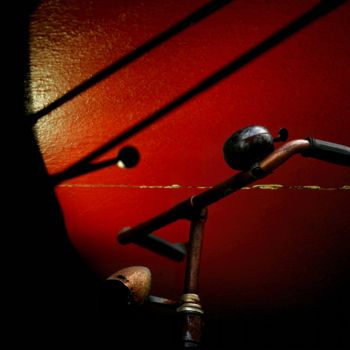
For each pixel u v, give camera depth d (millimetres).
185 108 2453
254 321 2326
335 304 2287
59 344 2424
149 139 2473
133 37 2484
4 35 2531
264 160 1144
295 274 2336
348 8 2383
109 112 2498
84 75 2514
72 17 2520
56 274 2502
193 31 2455
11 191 2553
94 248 2488
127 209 2467
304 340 2281
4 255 2525
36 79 2531
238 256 2387
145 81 2479
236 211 2410
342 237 2320
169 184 2447
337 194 2346
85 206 2502
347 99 2350
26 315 2467
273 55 2406
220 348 2316
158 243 1587
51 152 2531
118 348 2408
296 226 2359
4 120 2527
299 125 2363
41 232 2537
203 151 2434
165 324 2387
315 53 2383
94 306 2445
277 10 2416
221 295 2369
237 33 2428
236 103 2416
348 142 2326
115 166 2488
